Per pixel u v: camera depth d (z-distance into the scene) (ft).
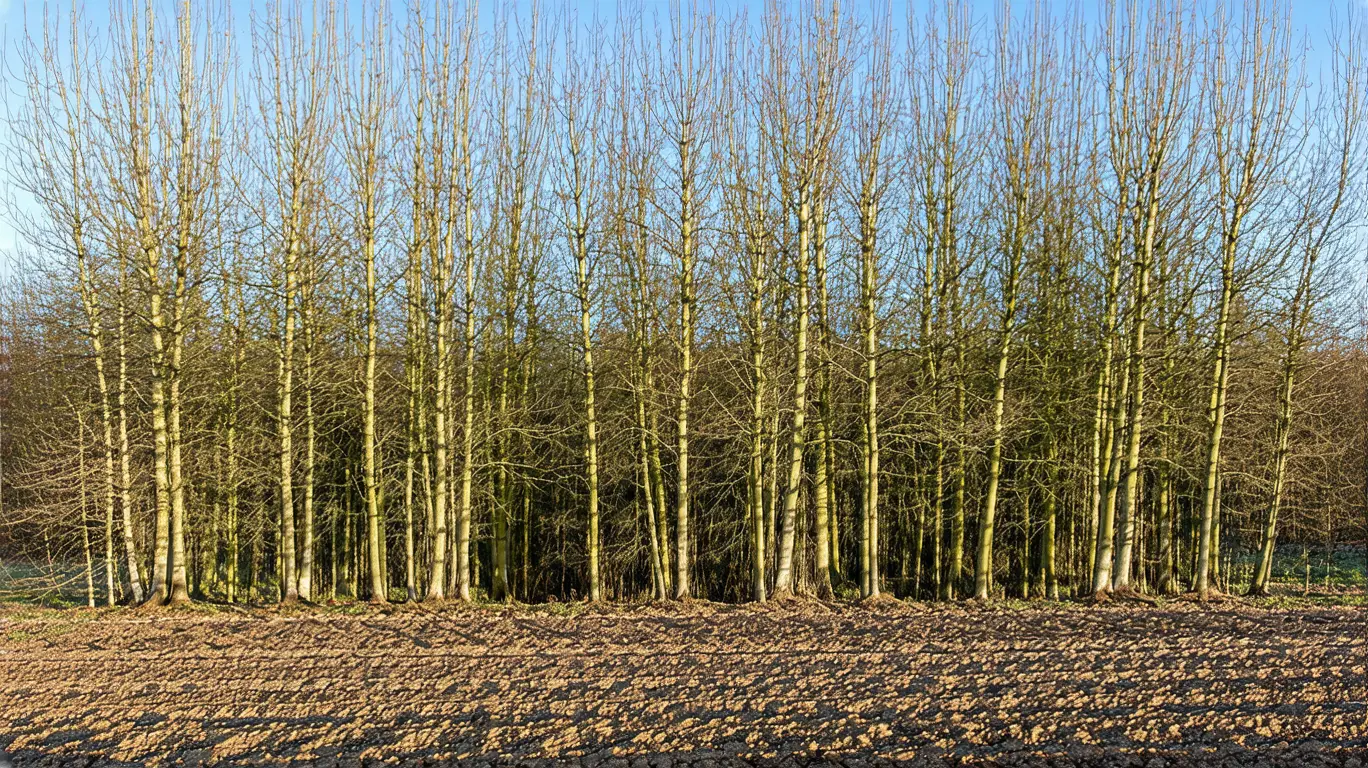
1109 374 62.13
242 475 65.46
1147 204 59.31
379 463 68.33
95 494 60.59
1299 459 70.08
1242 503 71.92
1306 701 36.01
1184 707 35.50
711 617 55.26
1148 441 68.33
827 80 60.34
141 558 67.26
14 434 79.00
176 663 43.70
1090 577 68.28
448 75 61.77
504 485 70.69
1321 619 52.42
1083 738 32.19
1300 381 65.41
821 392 65.57
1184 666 41.39
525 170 66.95
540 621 54.29
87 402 66.23
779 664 42.70
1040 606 58.23
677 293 63.87
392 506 73.77
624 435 69.36
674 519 74.23
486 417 66.54
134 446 61.72
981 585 61.87
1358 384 72.49
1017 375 66.95
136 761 30.68
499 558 70.90
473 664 43.19
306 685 39.60
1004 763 30.07
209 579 70.44
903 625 51.96
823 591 64.28
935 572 66.44
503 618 55.36
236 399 66.28
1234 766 29.71
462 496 63.36
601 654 45.14
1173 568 70.23
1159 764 29.89
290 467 61.46
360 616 56.03
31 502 73.36
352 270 65.46
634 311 64.44
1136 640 47.09
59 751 31.63
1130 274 63.46
